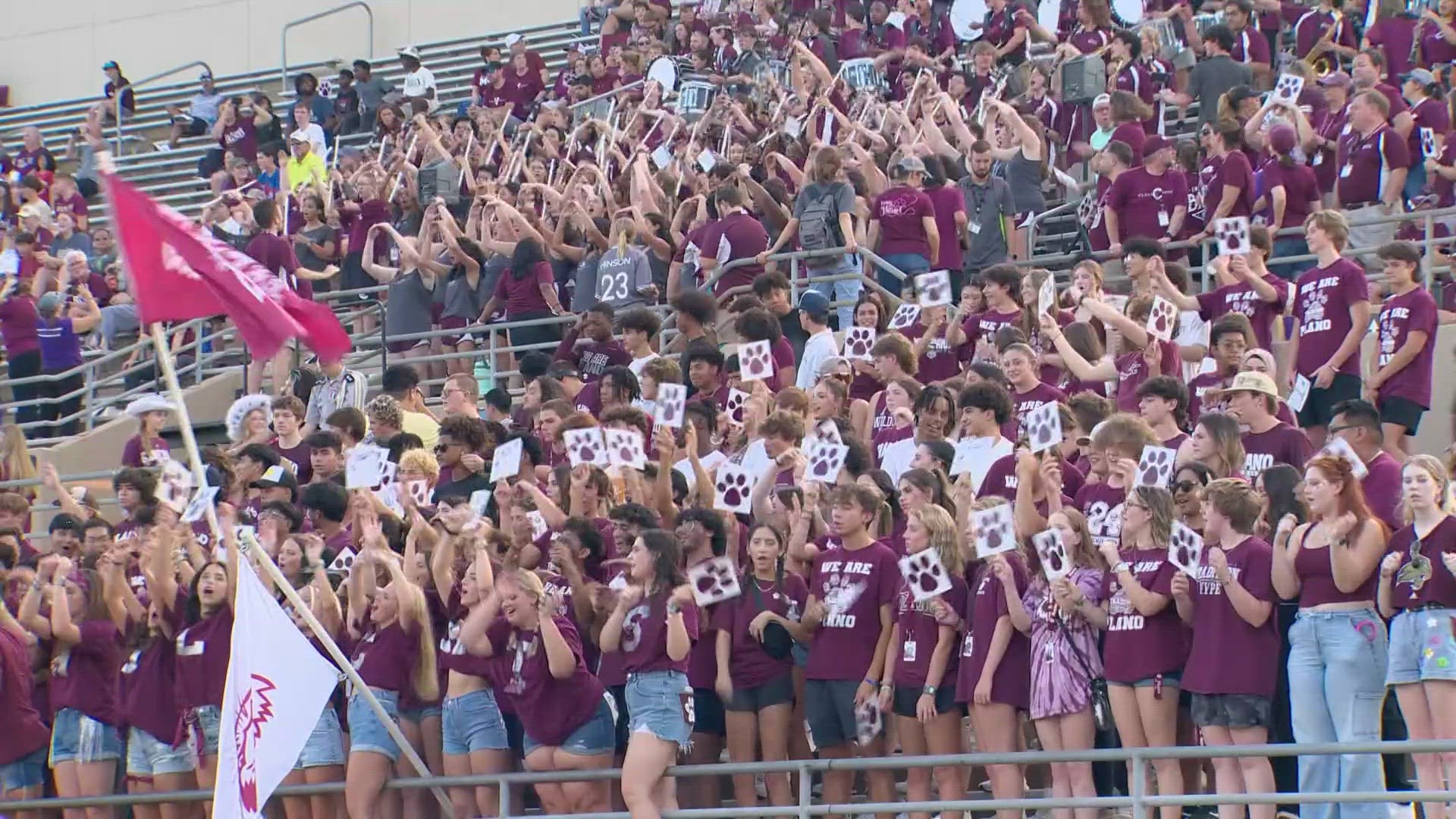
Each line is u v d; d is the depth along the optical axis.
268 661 40.56
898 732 40.78
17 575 49.31
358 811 41.75
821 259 62.25
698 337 55.97
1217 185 59.56
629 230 64.81
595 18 106.69
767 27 86.69
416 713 43.31
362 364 71.62
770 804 42.59
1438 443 52.25
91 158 104.00
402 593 42.00
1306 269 56.53
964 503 41.25
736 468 42.06
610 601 41.59
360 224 76.38
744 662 41.66
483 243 70.44
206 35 122.94
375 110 102.12
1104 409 44.62
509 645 41.31
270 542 45.50
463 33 116.12
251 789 40.03
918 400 46.09
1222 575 36.31
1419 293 46.84
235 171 92.38
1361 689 35.81
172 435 71.25
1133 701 37.94
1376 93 58.81
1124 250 52.72
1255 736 36.53
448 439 48.56
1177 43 77.81
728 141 77.81
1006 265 53.88
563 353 59.25
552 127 83.44
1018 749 39.34
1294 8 79.62
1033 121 67.56
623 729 42.88
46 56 126.31
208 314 41.34
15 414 73.81
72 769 46.53
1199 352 50.12
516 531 43.59
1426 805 34.97
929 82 73.31
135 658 45.50
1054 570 37.31
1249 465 42.41
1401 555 35.53
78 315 75.50
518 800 41.91
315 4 120.44
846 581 41.22
